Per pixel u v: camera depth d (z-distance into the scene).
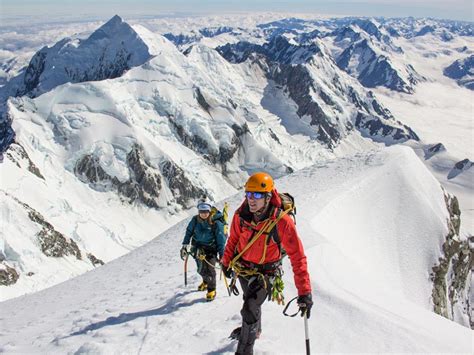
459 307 40.88
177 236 31.38
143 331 9.15
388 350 7.57
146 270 21.69
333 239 27.64
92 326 10.41
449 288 39.94
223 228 10.65
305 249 14.73
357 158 47.38
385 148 48.69
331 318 8.74
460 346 7.77
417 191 42.09
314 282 10.80
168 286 13.87
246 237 7.07
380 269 32.19
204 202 10.68
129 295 14.32
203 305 10.36
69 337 9.92
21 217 157.38
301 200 33.38
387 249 35.03
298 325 8.58
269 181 6.64
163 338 8.70
